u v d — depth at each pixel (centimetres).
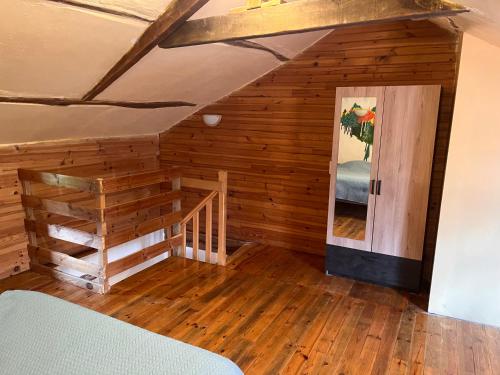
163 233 482
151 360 132
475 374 222
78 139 387
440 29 323
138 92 336
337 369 223
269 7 216
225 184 363
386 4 186
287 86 403
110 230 437
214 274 354
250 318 278
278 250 427
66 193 384
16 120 292
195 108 452
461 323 278
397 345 248
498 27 179
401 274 323
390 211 318
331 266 353
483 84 252
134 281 334
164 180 353
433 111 289
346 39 365
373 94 307
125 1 205
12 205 333
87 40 228
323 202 404
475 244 272
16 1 176
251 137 435
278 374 218
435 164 332
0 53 208
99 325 153
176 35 249
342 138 326
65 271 339
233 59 343
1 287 314
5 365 132
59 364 131
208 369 128
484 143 258
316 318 279
